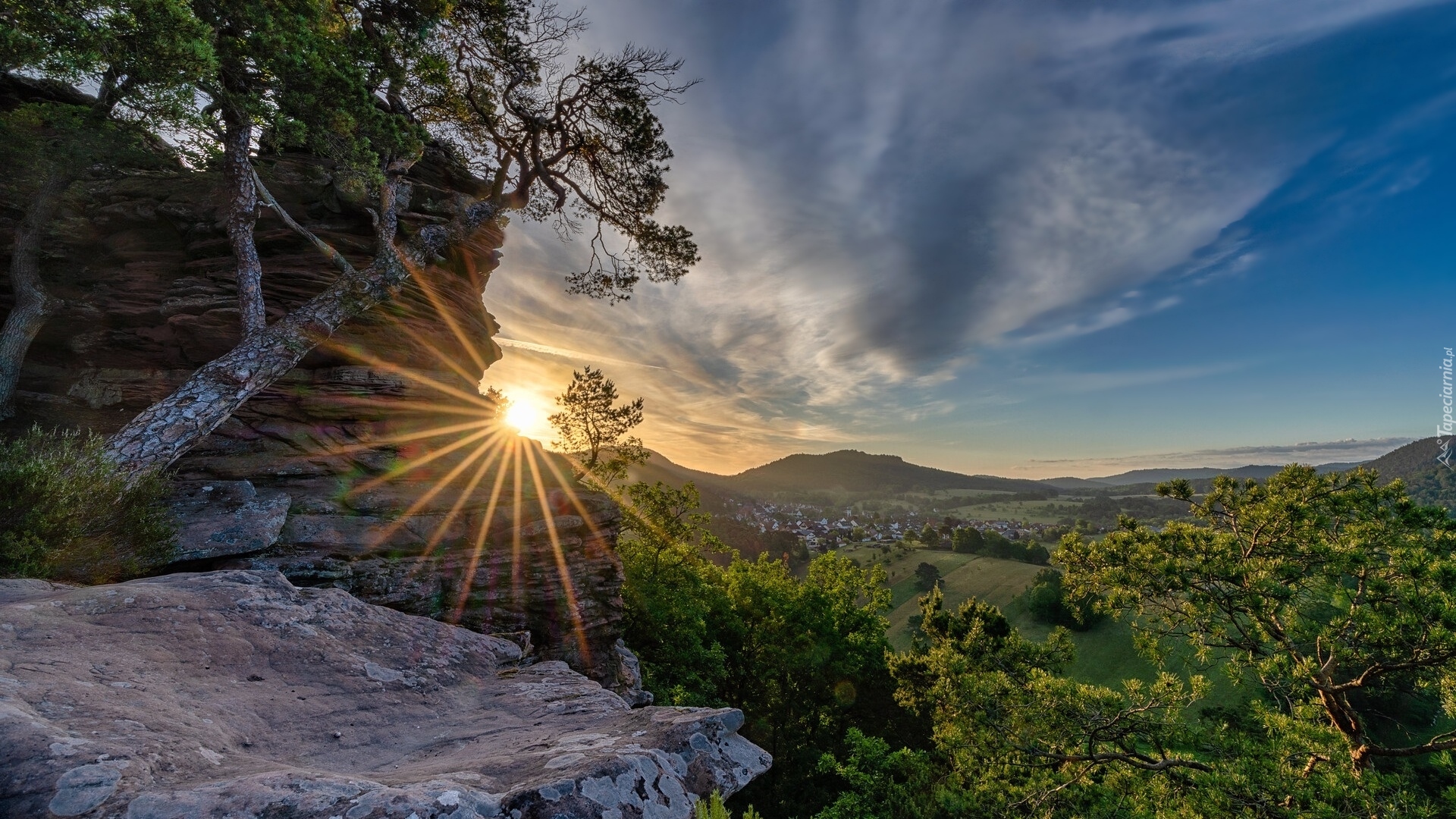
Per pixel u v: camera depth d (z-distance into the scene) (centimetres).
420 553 1082
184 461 1153
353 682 467
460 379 1770
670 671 2314
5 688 248
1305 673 1263
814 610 2800
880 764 1909
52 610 412
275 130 1238
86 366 1464
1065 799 1379
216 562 859
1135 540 1545
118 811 167
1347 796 1033
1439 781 1307
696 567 2970
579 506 1389
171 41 951
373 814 182
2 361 1304
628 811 235
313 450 1310
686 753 304
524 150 1820
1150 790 1290
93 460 802
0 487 645
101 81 1173
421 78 1399
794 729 2875
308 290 1584
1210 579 1409
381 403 1476
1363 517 1313
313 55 1117
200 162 1662
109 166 1642
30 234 1428
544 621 1192
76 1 912
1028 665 1652
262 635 484
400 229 1769
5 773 171
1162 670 1455
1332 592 1303
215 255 1616
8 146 1418
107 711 256
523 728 422
